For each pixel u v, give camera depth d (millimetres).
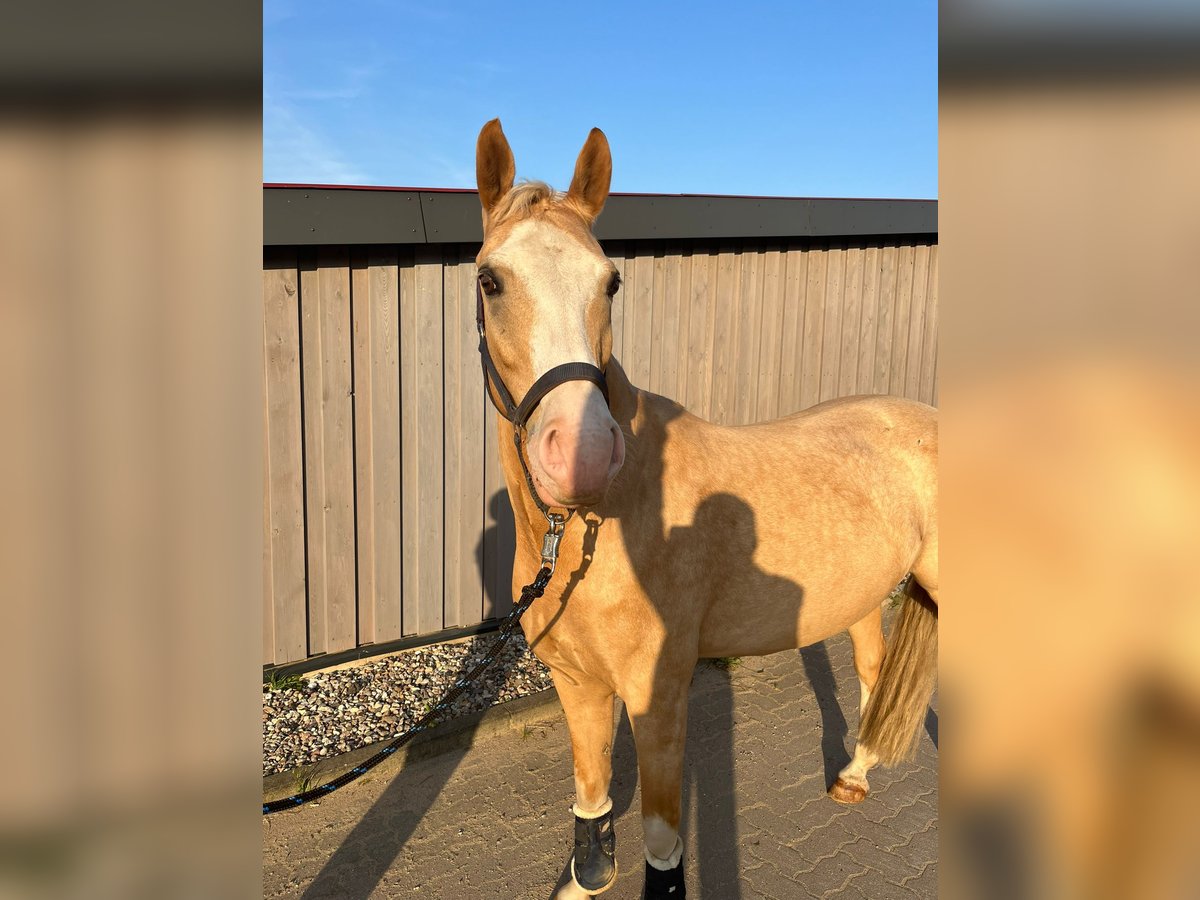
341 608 3764
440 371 3859
